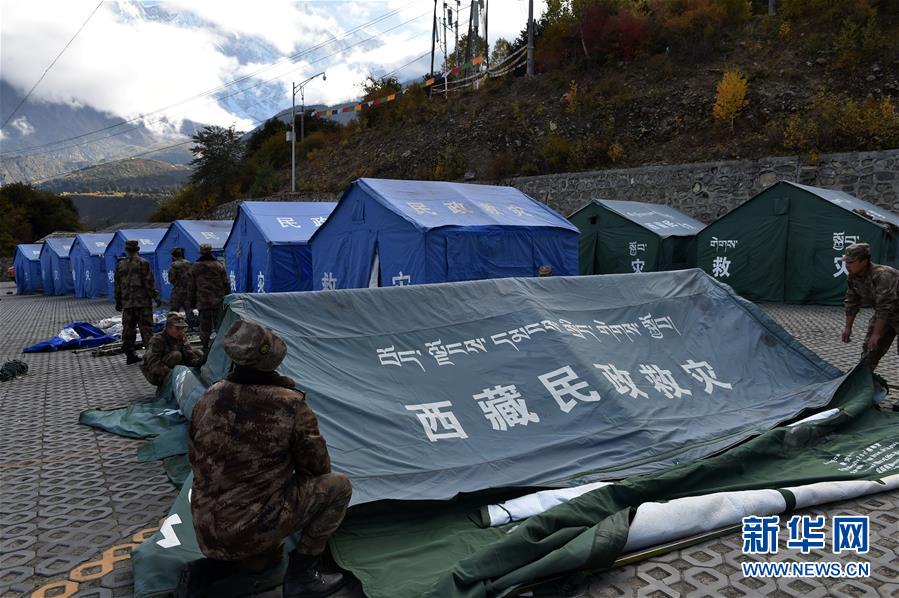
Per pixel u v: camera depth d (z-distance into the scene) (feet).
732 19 92.79
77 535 13.43
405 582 10.62
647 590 10.81
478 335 18.54
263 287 52.75
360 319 17.76
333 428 14.49
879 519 13.33
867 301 20.74
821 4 84.48
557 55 107.14
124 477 16.97
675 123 82.48
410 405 15.88
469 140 102.68
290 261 51.85
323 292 17.97
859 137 62.59
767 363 22.07
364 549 11.91
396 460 14.28
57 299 89.76
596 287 22.27
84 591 11.14
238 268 57.41
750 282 55.77
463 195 45.62
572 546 10.94
